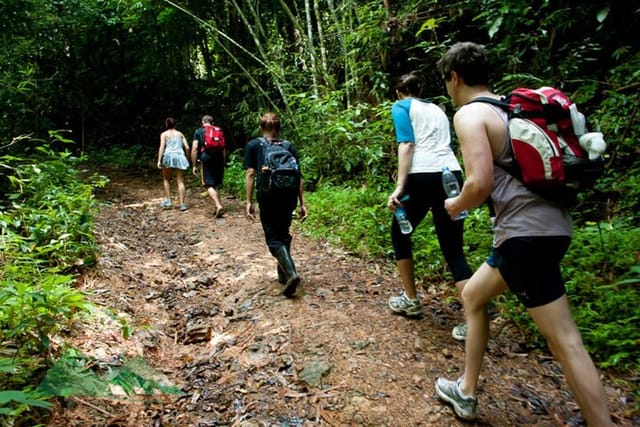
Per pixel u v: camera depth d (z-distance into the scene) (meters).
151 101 13.74
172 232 5.74
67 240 3.76
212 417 2.07
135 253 4.68
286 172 3.24
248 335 2.88
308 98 7.41
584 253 3.37
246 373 2.43
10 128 8.17
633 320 2.65
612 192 4.20
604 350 2.50
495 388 2.26
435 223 2.72
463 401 2.00
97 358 2.43
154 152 12.80
